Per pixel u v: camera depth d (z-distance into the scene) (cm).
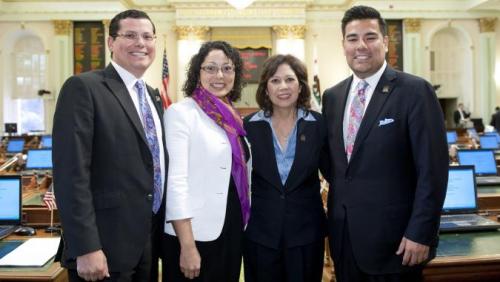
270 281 218
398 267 193
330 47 1267
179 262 197
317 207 223
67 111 170
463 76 1337
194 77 212
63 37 1242
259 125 225
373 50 198
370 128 196
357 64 200
